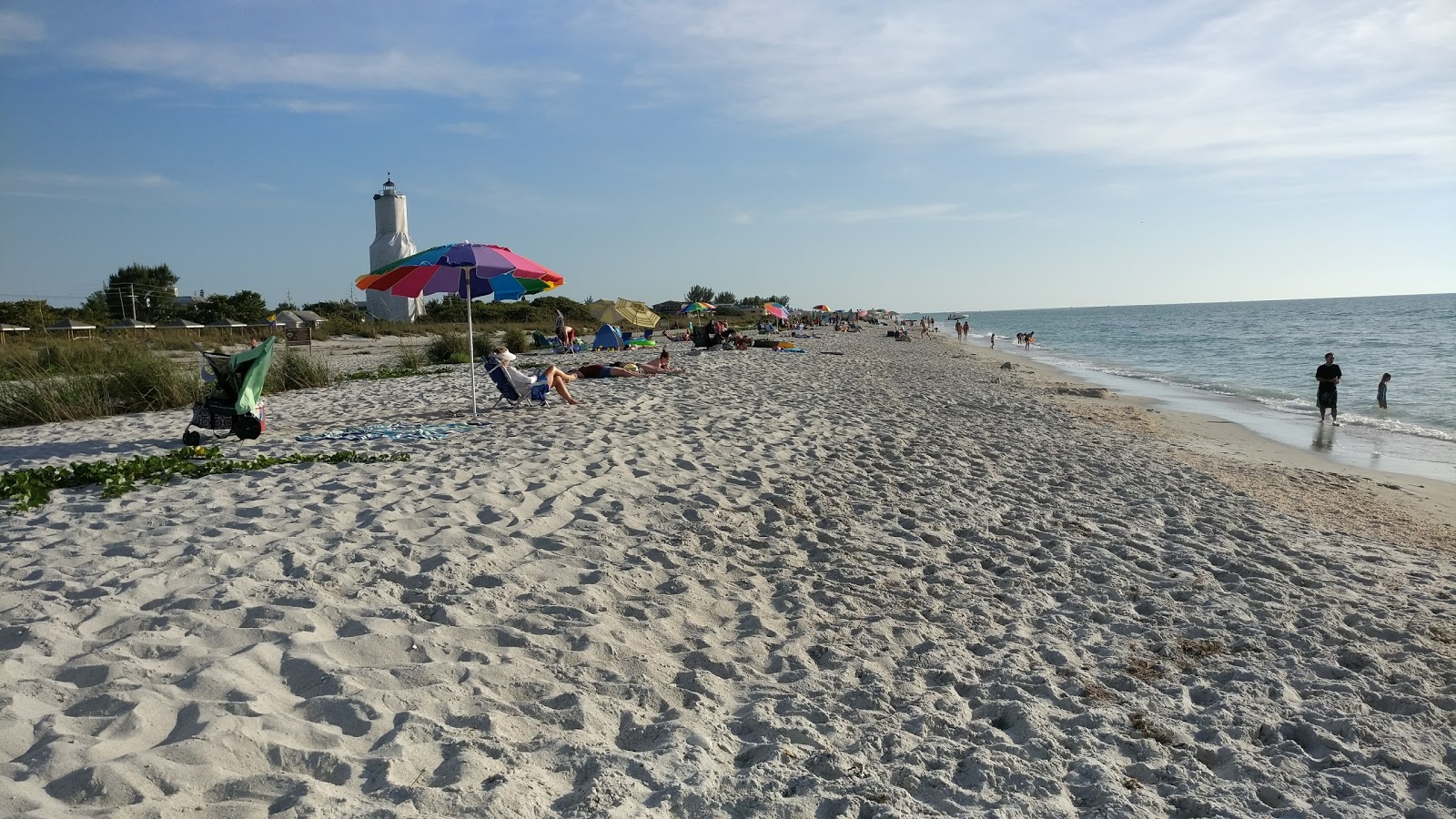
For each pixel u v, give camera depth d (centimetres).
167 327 4681
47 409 1228
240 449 889
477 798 267
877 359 2891
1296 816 300
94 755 275
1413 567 629
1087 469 966
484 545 549
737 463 853
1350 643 466
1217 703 389
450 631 412
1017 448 1082
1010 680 409
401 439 934
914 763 324
